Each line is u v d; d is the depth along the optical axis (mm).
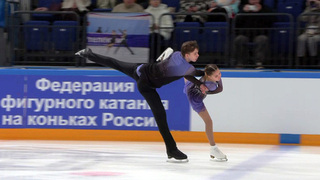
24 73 17453
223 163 13227
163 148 15805
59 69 17734
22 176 11203
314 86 16750
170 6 19406
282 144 16938
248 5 18641
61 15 19047
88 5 19812
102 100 17391
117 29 18359
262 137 17000
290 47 17875
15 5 19641
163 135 13094
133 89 17281
